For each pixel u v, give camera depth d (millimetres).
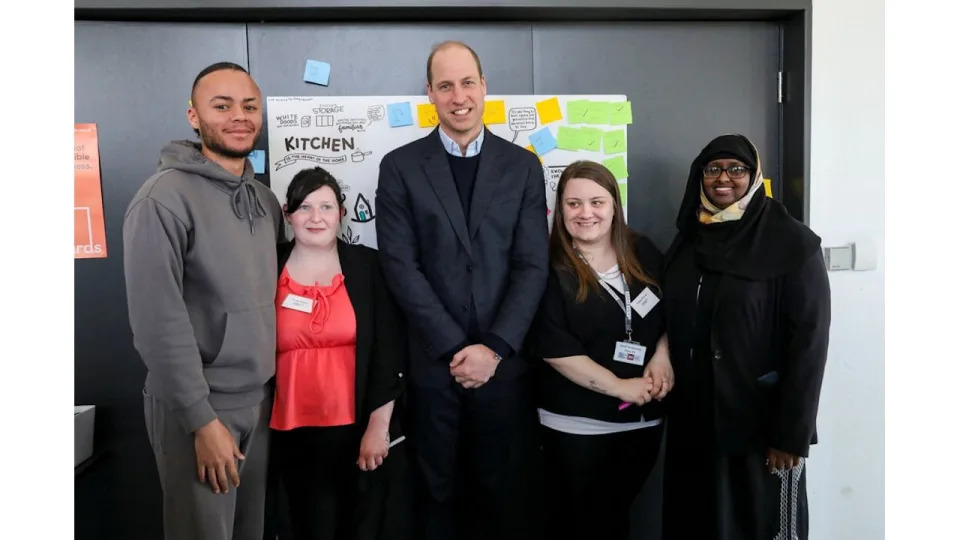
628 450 1773
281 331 1658
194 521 1524
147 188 1465
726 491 1676
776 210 1709
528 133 2064
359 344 1685
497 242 1744
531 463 1852
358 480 1737
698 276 1714
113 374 1990
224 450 1502
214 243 1506
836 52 2109
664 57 2113
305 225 1692
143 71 1964
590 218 1751
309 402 1665
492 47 2051
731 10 2039
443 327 1688
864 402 2201
